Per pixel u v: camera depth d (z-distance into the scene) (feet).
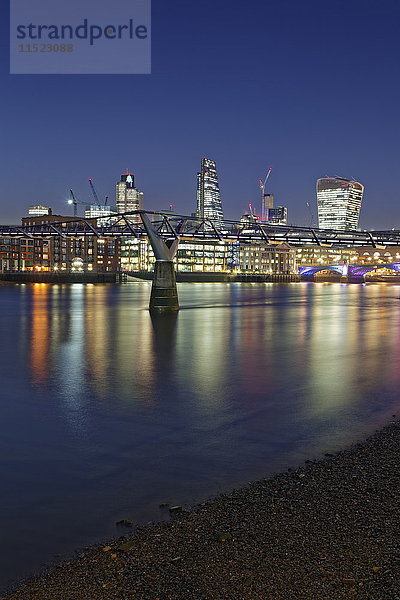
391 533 24.31
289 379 72.23
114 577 21.86
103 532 26.96
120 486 33.60
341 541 23.73
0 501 31.45
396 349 105.50
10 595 21.06
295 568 21.56
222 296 400.88
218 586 20.48
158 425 48.65
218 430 46.80
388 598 19.10
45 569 23.24
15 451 41.06
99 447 42.09
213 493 31.83
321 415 51.72
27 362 87.61
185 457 39.29
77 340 120.57
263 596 19.63
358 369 80.69
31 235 279.08
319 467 35.42
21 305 265.75
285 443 42.45
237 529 25.79
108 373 77.05
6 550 25.20
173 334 134.72
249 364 85.66
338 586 20.03
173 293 216.95
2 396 61.26
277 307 268.82
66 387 66.64
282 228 275.80
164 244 214.69
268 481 32.99
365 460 36.50
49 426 48.42
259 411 53.78
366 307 273.75
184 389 65.41
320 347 108.78
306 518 26.61
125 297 351.46
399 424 47.37
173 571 21.93
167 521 27.73
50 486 33.83
